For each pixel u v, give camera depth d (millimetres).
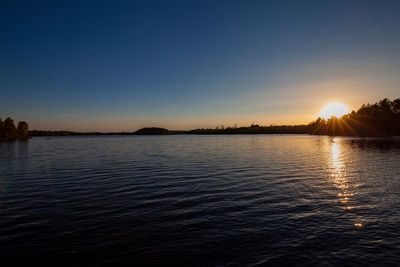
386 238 10336
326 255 9023
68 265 8414
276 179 22984
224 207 14570
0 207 14734
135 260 8750
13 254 9094
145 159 41594
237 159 40406
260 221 12305
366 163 33750
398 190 18484
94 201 15953
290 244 9883
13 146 89250
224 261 8680
